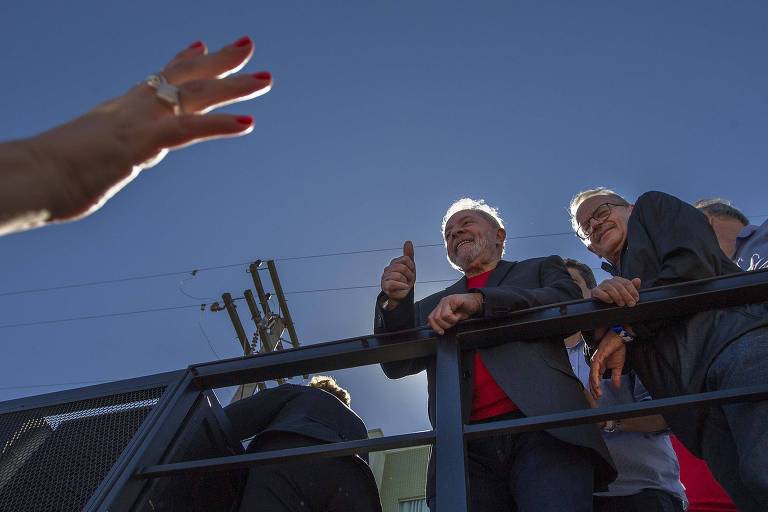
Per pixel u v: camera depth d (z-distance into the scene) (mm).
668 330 2355
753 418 1923
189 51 982
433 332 2471
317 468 2703
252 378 2645
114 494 2182
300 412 2904
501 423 2059
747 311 2219
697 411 2256
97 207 840
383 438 2137
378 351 2500
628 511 3023
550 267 2969
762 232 3357
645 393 3131
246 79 913
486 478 2520
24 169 779
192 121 857
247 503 2623
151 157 869
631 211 2934
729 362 2086
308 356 2559
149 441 2375
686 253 2412
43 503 2324
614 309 2332
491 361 2500
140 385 2662
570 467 2311
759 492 1837
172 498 2389
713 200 3922
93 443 2482
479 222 3244
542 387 2422
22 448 2523
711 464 2244
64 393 2697
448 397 2227
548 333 2447
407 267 2689
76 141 812
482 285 3059
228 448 2701
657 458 3125
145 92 891
